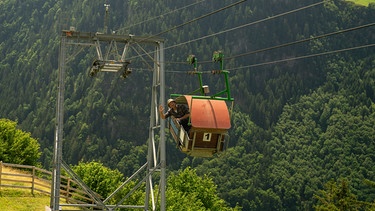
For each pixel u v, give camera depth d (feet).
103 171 253.24
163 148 137.69
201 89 100.17
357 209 308.60
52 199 141.79
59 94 140.46
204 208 272.92
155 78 145.69
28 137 254.47
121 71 147.02
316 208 308.19
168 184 308.81
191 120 92.89
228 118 94.17
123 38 143.02
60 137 140.15
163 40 142.51
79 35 141.69
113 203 245.65
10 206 164.04
